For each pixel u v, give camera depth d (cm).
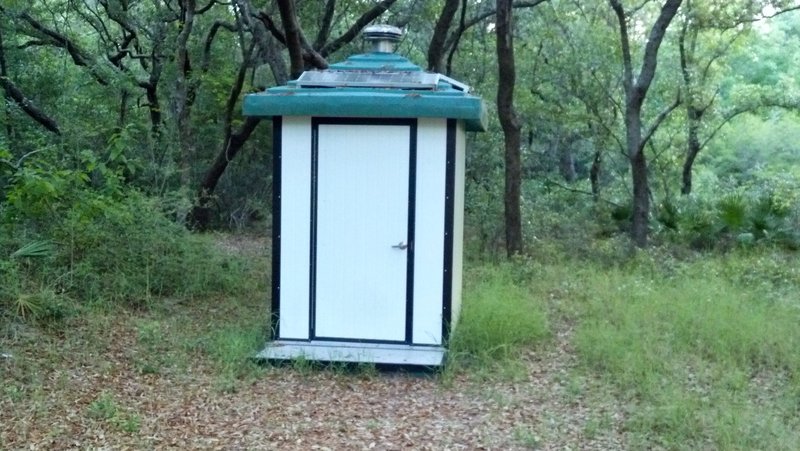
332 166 714
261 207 1762
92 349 697
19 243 833
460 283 816
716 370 689
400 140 708
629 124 1462
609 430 559
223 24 1620
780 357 731
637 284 1008
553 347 775
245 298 964
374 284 719
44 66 1556
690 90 1703
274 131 717
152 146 1262
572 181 2289
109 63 1527
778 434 547
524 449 525
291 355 685
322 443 528
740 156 2583
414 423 570
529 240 1374
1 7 1372
